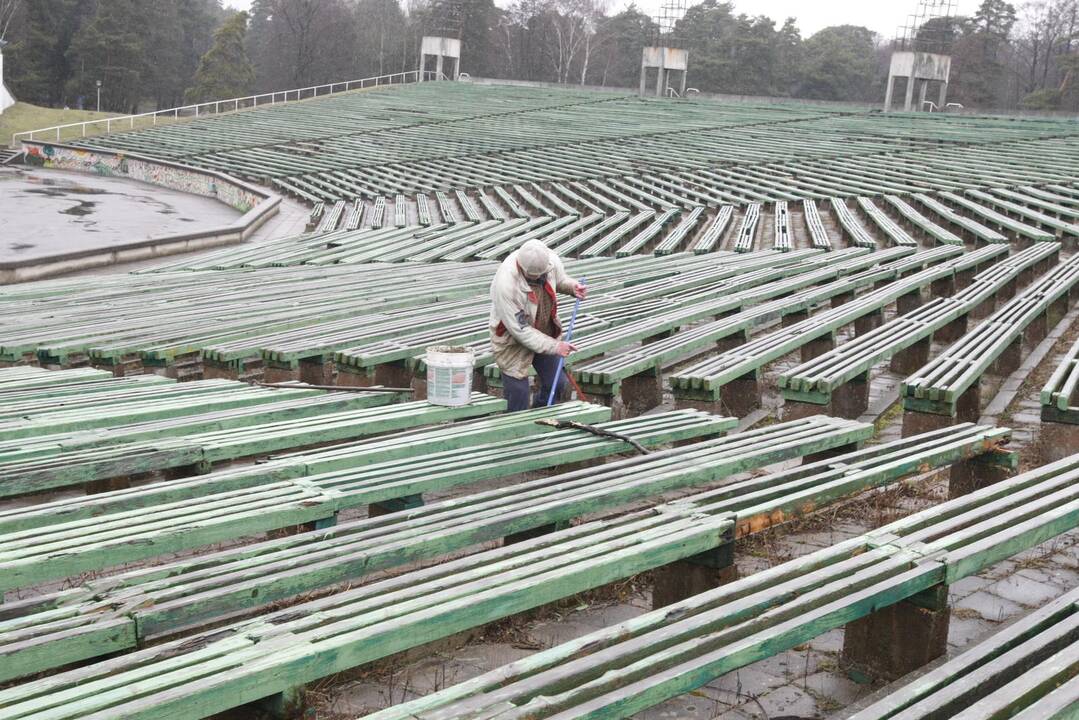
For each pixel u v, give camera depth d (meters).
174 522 4.26
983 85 85.06
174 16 95.44
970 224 20.77
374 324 10.53
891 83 53.38
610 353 11.14
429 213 28.61
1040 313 11.54
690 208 27.69
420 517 4.52
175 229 29.27
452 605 3.37
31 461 5.18
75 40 83.81
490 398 6.99
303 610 3.49
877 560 3.96
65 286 16.19
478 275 15.50
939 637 3.99
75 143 48.72
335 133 48.56
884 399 9.38
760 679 4.02
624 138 44.12
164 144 47.59
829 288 12.07
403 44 99.94
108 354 9.52
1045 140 39.50
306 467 5.24
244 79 85.56
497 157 40.41
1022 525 4.29
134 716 2.62
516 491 4.90
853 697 3.89
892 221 22.73
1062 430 6.88
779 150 38.75
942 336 11.87
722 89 91.94
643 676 3.02
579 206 29.09
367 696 3.82
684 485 5.20
